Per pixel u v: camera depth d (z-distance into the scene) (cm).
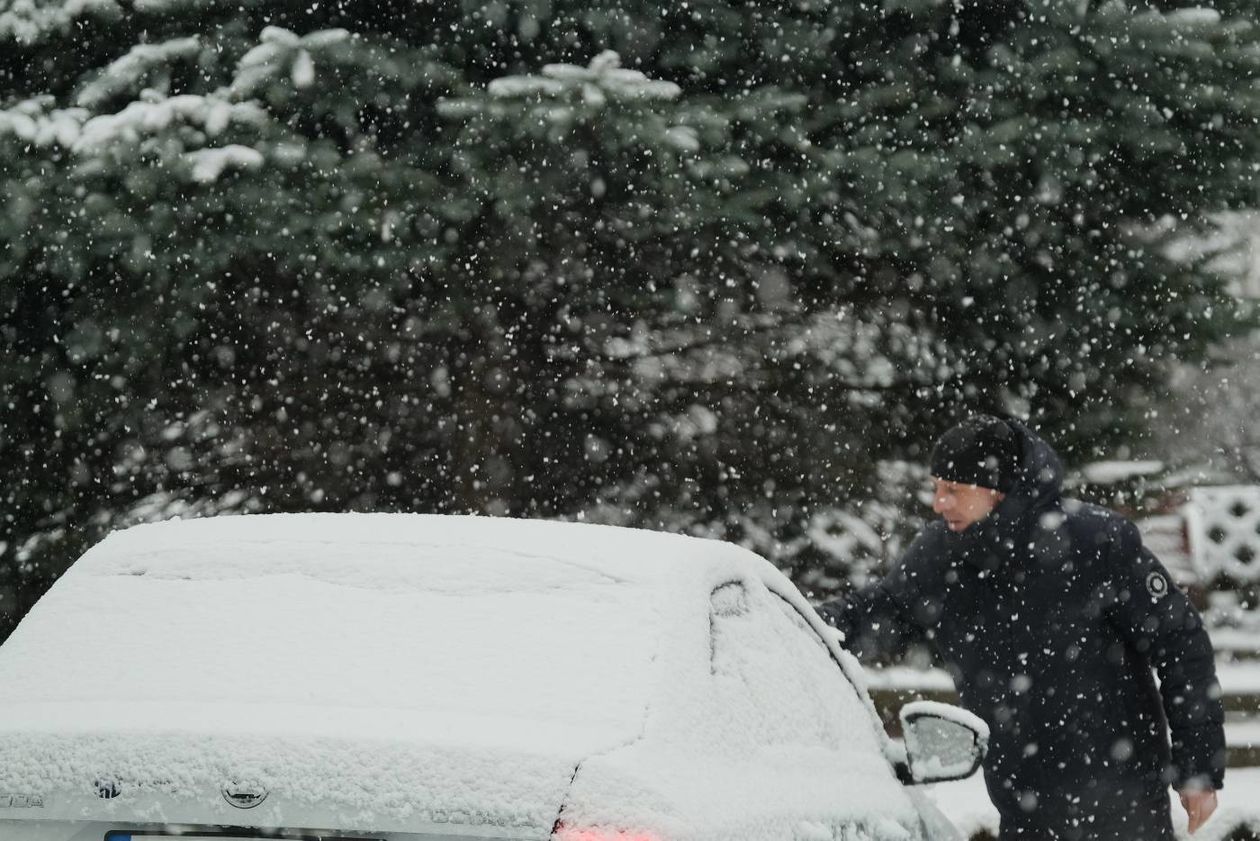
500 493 2194
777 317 2291
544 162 1855
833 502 2323
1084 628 1067
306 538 776
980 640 1095
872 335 2294
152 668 683
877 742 917
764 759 696
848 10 2044
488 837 565
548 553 738
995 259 2066
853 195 1992
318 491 2216
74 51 1977
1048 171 2014
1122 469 2261
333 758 584
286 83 1830
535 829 562
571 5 2006
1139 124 2023
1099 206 2114
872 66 2075
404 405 2186
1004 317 2147
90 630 725
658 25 2036
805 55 2050
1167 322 2123
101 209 1758
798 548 2322
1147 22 2027
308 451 2211
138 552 788
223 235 1808
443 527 788
